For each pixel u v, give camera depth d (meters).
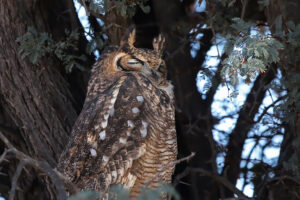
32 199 9.87
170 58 11.09
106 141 7.85
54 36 9.84
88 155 7.88
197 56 12.01
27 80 9.12
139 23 12.34
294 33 8.26
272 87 8.83
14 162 9.98
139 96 8.00
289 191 9.73
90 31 9.70
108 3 8.85
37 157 8.84
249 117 10.74
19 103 9.01
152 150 7.94
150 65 8.38
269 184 9.98
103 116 7.95
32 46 8.89
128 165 7.75
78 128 8.09
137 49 8.58
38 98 9.08
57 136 8.98
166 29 11.96
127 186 7.80
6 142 5.48
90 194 4.64
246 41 7.58
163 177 8.12
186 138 11.25
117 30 9.57
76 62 9.33
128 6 9.52
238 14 10.84
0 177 10.65
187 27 11.23
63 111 9.20
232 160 11.31
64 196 5.19
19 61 9.17
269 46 7.60
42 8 9.73
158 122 8.05
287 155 10.17
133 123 7.89
